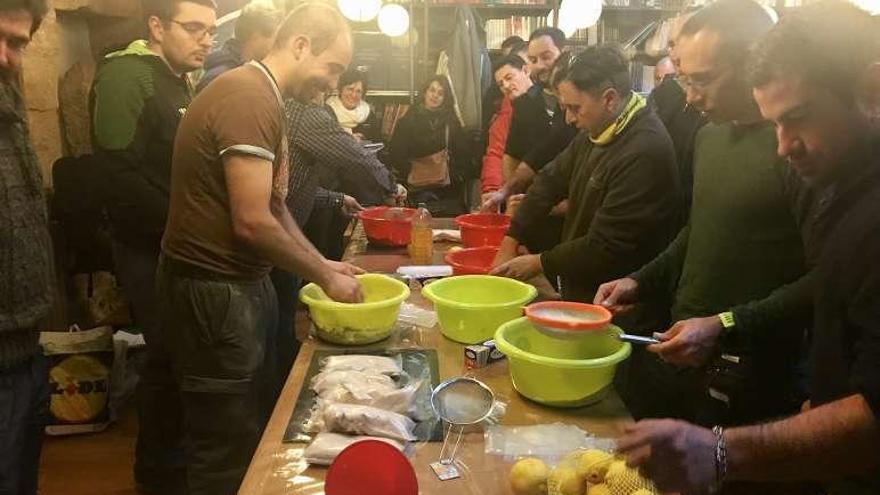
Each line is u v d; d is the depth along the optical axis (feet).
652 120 6.69
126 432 10.51
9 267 5.45
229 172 5.71
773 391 5.33
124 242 8.76
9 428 5.61
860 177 3.33
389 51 19.48
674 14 19.74
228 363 6.17
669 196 6.59
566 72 7.09
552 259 6.84
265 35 9.97
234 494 6.30
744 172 5.21
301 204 9.07
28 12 5.28
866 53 3.13
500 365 5.61
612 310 5.90
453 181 17.88
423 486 3.98
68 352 10.25
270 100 5.85
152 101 8.53
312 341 6.08
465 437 4.52
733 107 5.16
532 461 3.92
